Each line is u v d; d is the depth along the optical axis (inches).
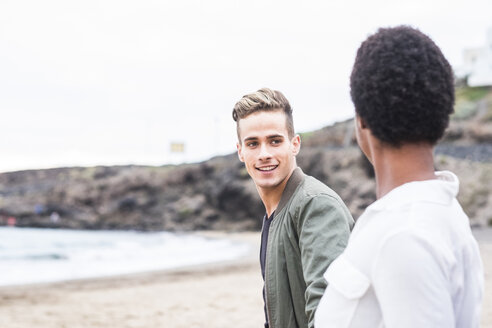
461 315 39.8
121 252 949.2
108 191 2236.7
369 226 40.2
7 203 2300.7
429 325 34.9
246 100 77.5
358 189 1507.1
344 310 39.8
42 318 306.2
